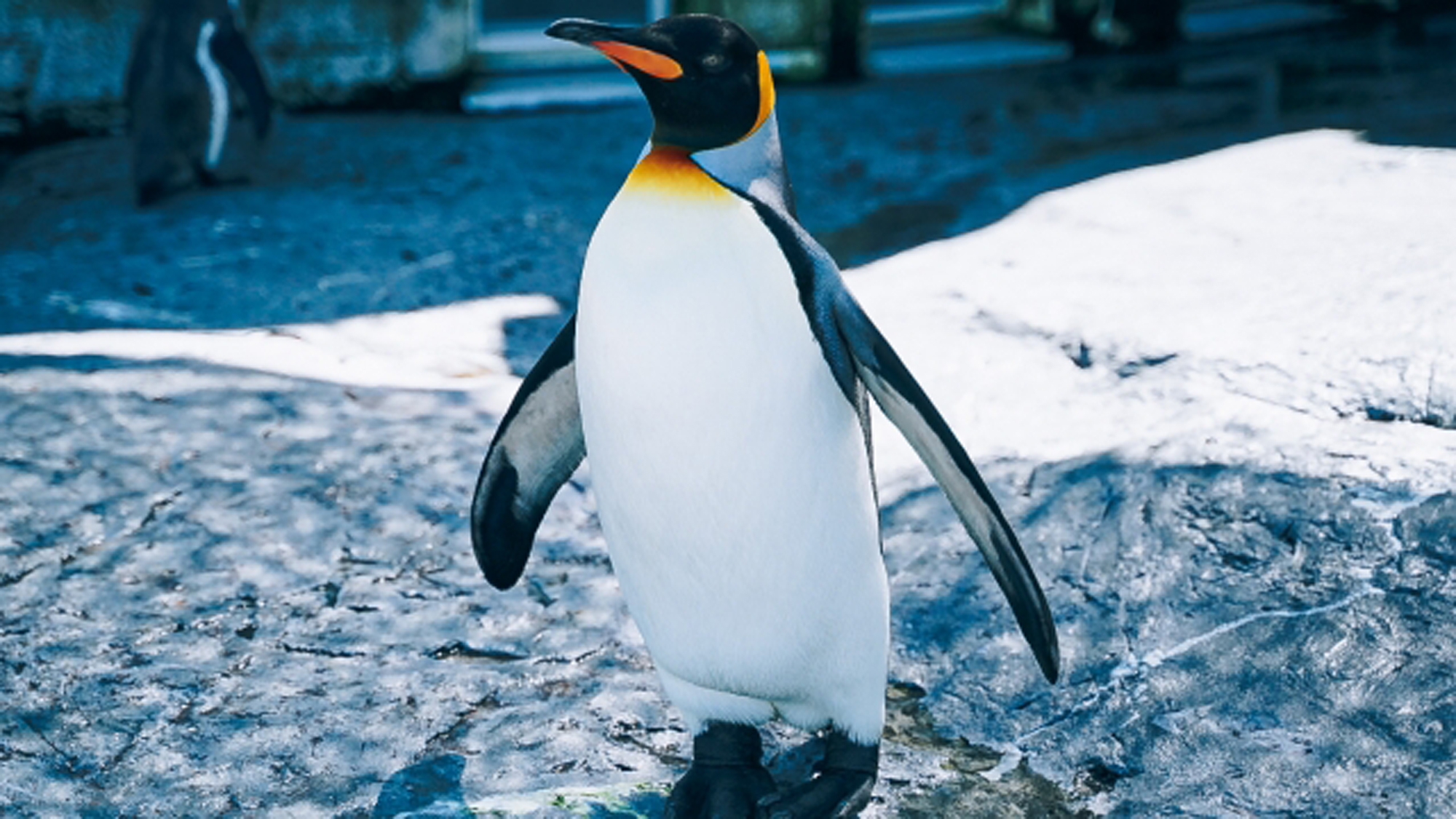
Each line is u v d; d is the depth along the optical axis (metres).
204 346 5.23
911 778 3.01
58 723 3.16
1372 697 3.04
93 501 4.11
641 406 2.58
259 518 4.07
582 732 3.19
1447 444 3.83
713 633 2.79
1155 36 11.31
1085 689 3.24
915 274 5.74
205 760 3.05
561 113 9.88
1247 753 2.95
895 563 3.81
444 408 4.78
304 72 9.71
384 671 3.42
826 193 7.70
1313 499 3.68
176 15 7.59
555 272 6.56
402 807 2.91
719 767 2.97
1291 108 8.72
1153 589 3.51
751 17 10.31
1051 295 5.21
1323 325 4.51
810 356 2.60
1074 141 8.45
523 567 3.20
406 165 8.44
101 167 8.52
